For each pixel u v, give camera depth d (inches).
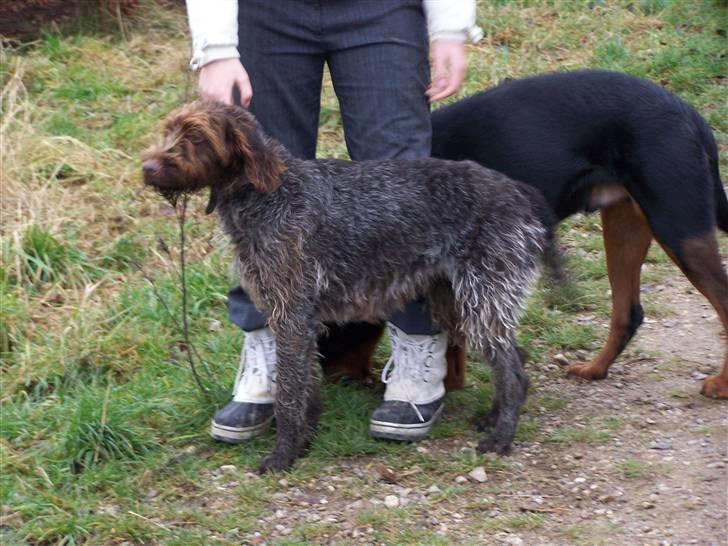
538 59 240.8
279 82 145.2
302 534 133.8
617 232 155.9
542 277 147.9
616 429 148.2
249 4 143.6
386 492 139.4
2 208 188.9
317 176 141.3
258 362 148.0
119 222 190.4
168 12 255.9
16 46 237.0
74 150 203.5
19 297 172.9
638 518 134.6
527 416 151.1
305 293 140.5
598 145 151.3
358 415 151.5
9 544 133.2
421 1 145.0
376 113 144.5
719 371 159.5
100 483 141.5
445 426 149.1
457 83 144.7
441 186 141.9
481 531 133.7
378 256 141.7
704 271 150.2
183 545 132.6
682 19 258.1
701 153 149.8
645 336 168.6
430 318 146.6
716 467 140.9
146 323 168.4
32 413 152.3
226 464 144.7
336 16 143.0
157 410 151.6
